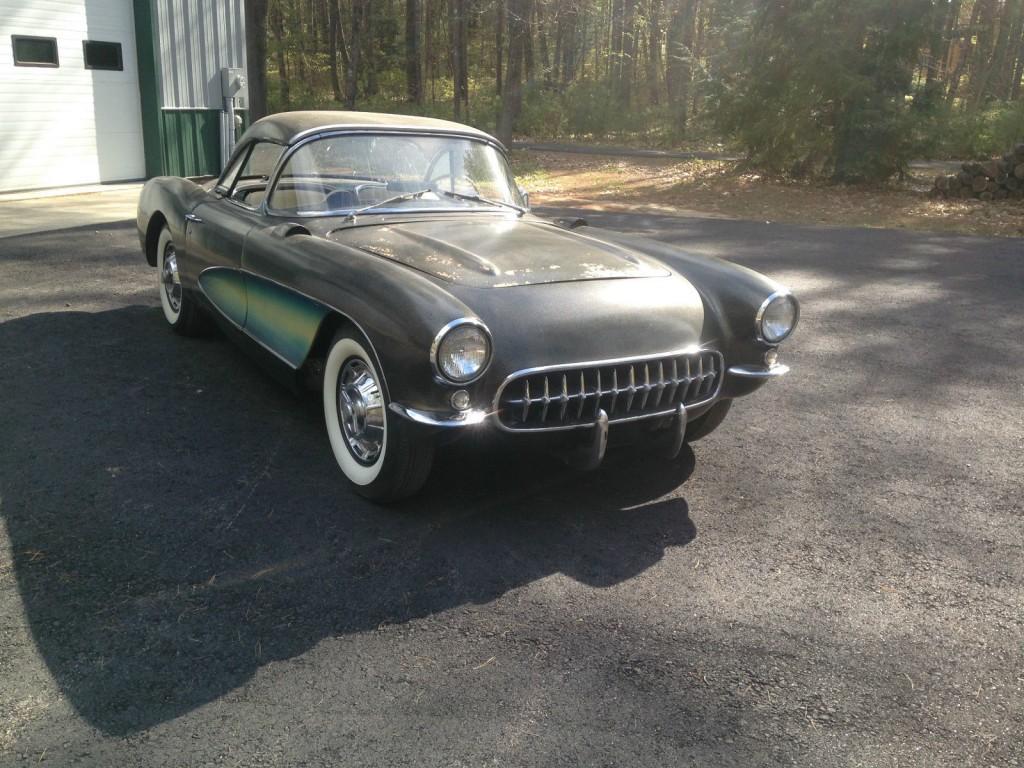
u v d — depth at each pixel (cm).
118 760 207
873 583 301
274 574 291
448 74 4825
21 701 226
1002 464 409
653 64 3909
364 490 342
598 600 284
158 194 551
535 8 3183
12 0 1190
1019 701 240
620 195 1593
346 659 249
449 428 293
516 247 375
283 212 412
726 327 358
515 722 225
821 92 1647
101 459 374
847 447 425
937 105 1644
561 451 326
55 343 534
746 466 399
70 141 1302
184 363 508
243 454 386
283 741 216
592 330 318
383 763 209
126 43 1358
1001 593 297
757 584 298
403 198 424
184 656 247
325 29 4522
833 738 223
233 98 1473
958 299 767
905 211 1408
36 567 288
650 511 351
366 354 320
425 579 293
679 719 228
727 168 1970
